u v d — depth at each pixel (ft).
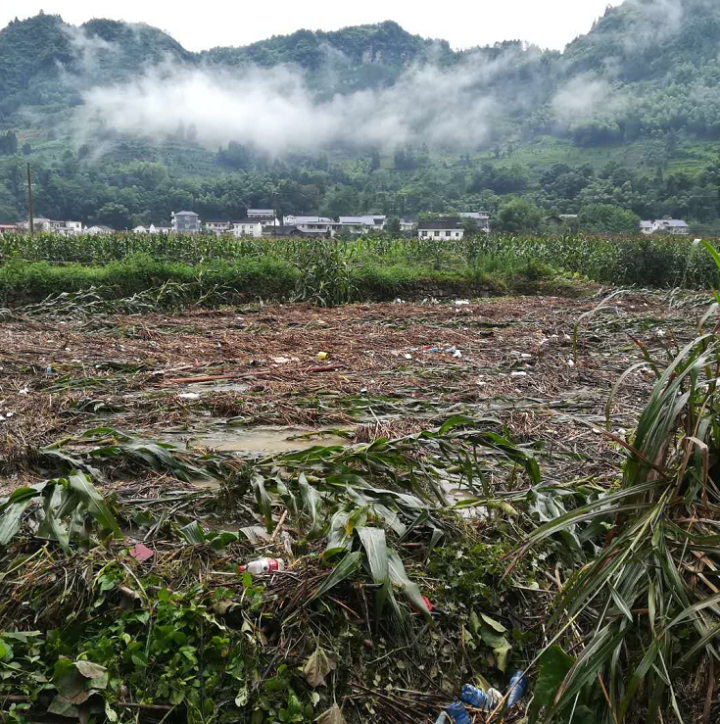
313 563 10.34
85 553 10.33
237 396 21.83
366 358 29.58
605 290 62.54
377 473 13.79
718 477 9.09
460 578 10.57
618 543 8.48
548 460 16.84
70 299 46.29
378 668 9.26
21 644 8.66
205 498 13.07
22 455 14.97
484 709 9.04
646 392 24.56
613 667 7.61
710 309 9.02
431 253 77.71
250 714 8.32
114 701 8.06
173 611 9.05
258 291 54.24
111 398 21.57
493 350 32.19
